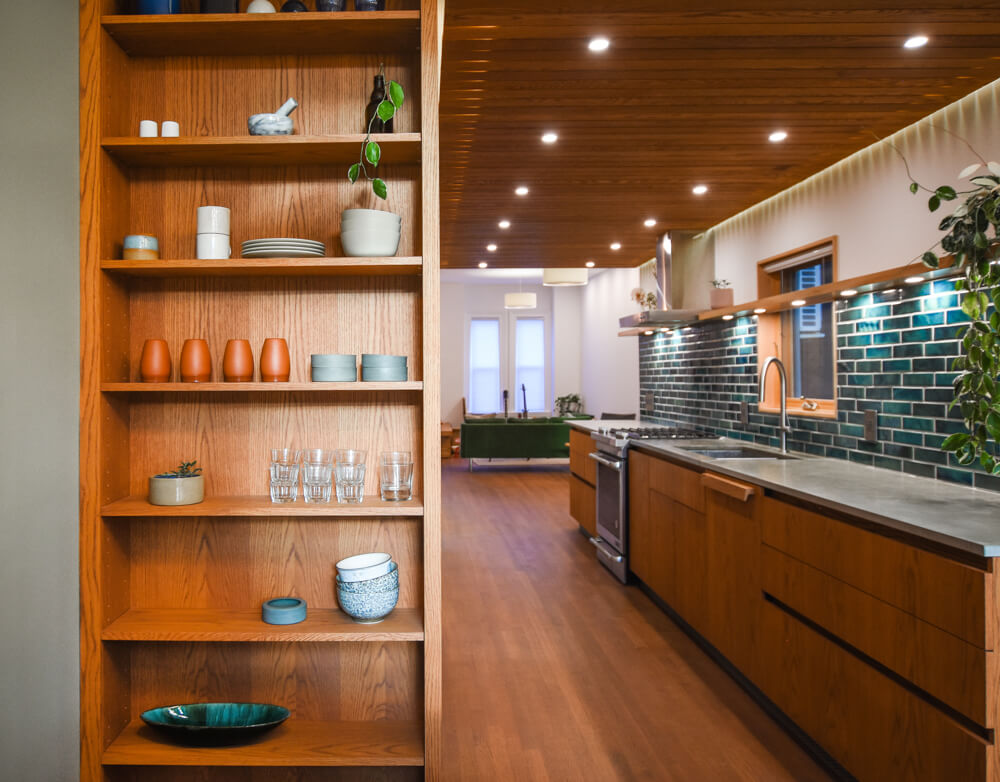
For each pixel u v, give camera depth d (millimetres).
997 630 1455
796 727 2371
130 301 1933
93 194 1700
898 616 1743
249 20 1707
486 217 4820
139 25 1728
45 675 1695
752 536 2611
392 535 1944
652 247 5996
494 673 2928
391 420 1968
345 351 1953
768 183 3963
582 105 2842
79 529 1698
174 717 1822
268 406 1957
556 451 9078
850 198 3500
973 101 2688
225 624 1776
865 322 3012
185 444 1944
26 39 1700
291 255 1763
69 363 1700
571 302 12586
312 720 1920
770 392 4039
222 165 1912
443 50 2357
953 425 2480
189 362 1798
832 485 2369
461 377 12391
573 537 5473
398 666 1938
